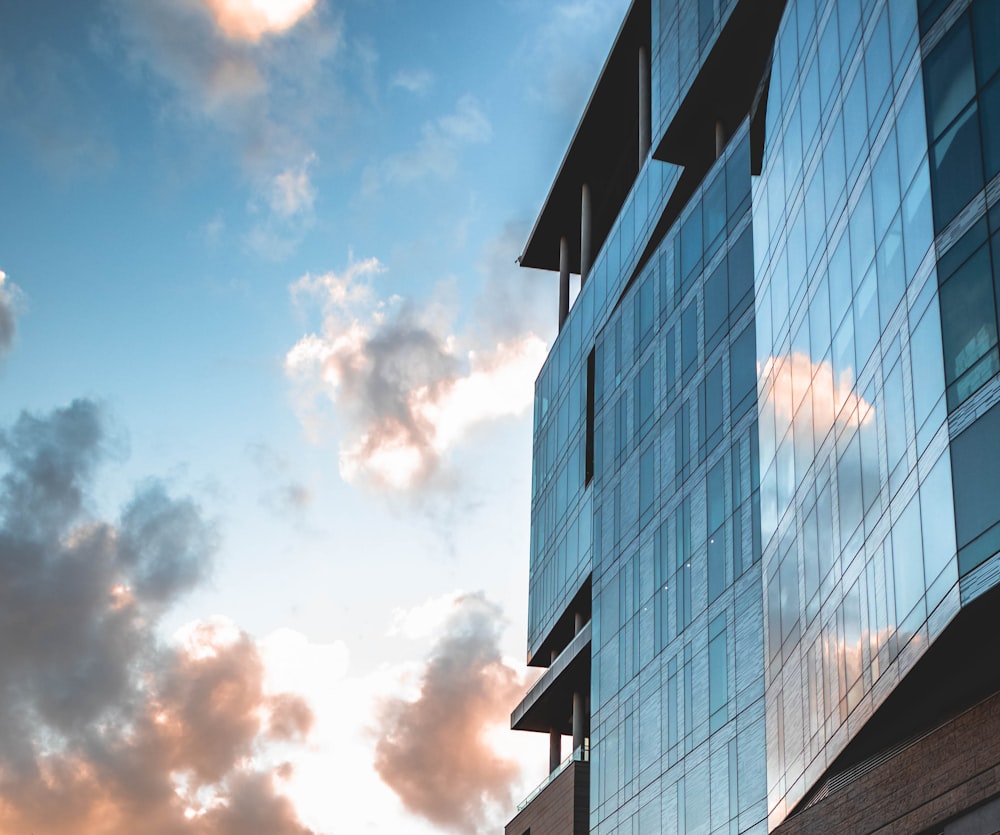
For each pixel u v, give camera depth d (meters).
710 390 60.41
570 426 89.88
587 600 83.94
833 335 40.44
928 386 31.45
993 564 27.45
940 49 32.12
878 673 34.09
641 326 71.62
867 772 34.75
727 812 52.75
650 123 81.25
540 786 81.88
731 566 55.53
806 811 38.62
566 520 88.00
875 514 35.09
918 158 33.12
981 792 28.56
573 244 102.81
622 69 85.06
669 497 64.31
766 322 50.00
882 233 35.72
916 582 31.44
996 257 28.53
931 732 31.00
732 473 56.56
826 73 42.31
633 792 64.62
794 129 46.53
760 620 51.62
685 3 69.19
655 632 64.19
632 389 72.00
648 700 64.00
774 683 46.41
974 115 30.14
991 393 28.23
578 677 83.19
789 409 45.66
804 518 42.91
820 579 40.56
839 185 40.38
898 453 33.41
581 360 88.88
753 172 56.97
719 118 68.06
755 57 64.00
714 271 61.62
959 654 30.50
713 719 55.44
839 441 39.12
